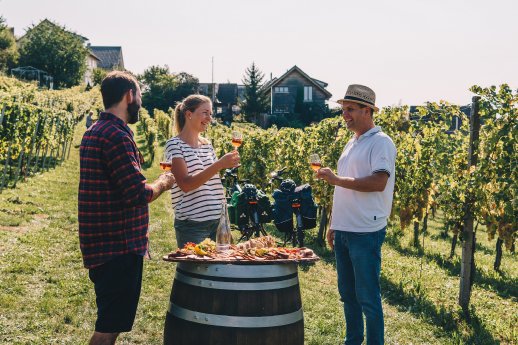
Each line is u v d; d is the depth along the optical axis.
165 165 3.83
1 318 4.85
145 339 4.73
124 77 3.21
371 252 4.20
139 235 3.19
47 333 4.63
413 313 6.15
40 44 71.94
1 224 8.53
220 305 3.22
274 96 61.91
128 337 4.74
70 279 6.19
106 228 3.11
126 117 3.26
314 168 4.43
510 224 7.48
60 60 72.31
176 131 4.30
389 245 10.83
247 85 66.56
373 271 4.19
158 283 6.35
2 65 68.75
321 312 5.83
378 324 4.14
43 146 16.66
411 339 5.29
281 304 3.31
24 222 8.99
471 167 6.34
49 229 8.73
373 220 4.18
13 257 6.75
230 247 3.70
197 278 3.30
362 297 4.19
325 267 8.07
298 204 8.53
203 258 3.28
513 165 6.38
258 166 14.19
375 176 4.05
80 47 75.19
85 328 4.85
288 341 3.33
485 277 8.77
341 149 10.27
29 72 68.62
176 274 3.46
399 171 9.59
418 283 7.12
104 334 3.17
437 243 11.62
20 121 12.45
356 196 4.21
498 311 6.66
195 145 4.25
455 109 7.85
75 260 7.03
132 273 3.16
